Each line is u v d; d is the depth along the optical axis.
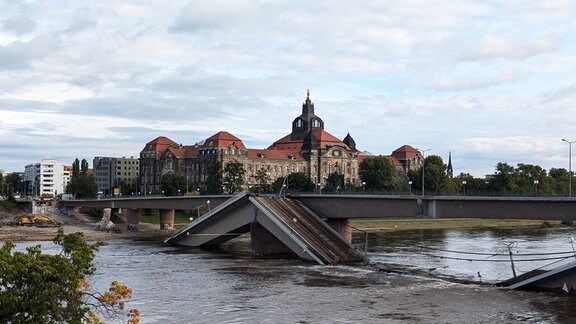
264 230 119.75
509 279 83.75
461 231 189.50
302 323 63.06
